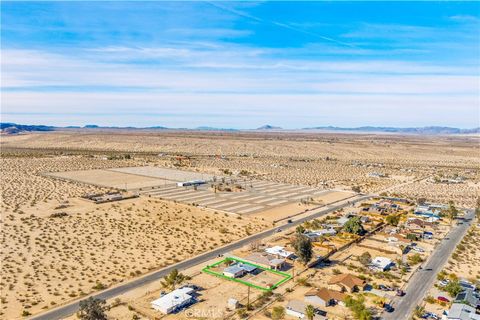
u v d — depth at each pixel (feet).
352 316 197.98
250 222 371.15
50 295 211.00
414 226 364.17
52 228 319.27
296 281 240.12
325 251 295.69
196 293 219.41
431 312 203.82
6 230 307.37
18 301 202.49
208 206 425.69
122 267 252.83
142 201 430.61
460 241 331.77
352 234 334.03
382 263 266.77
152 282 231.91
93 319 176.35
